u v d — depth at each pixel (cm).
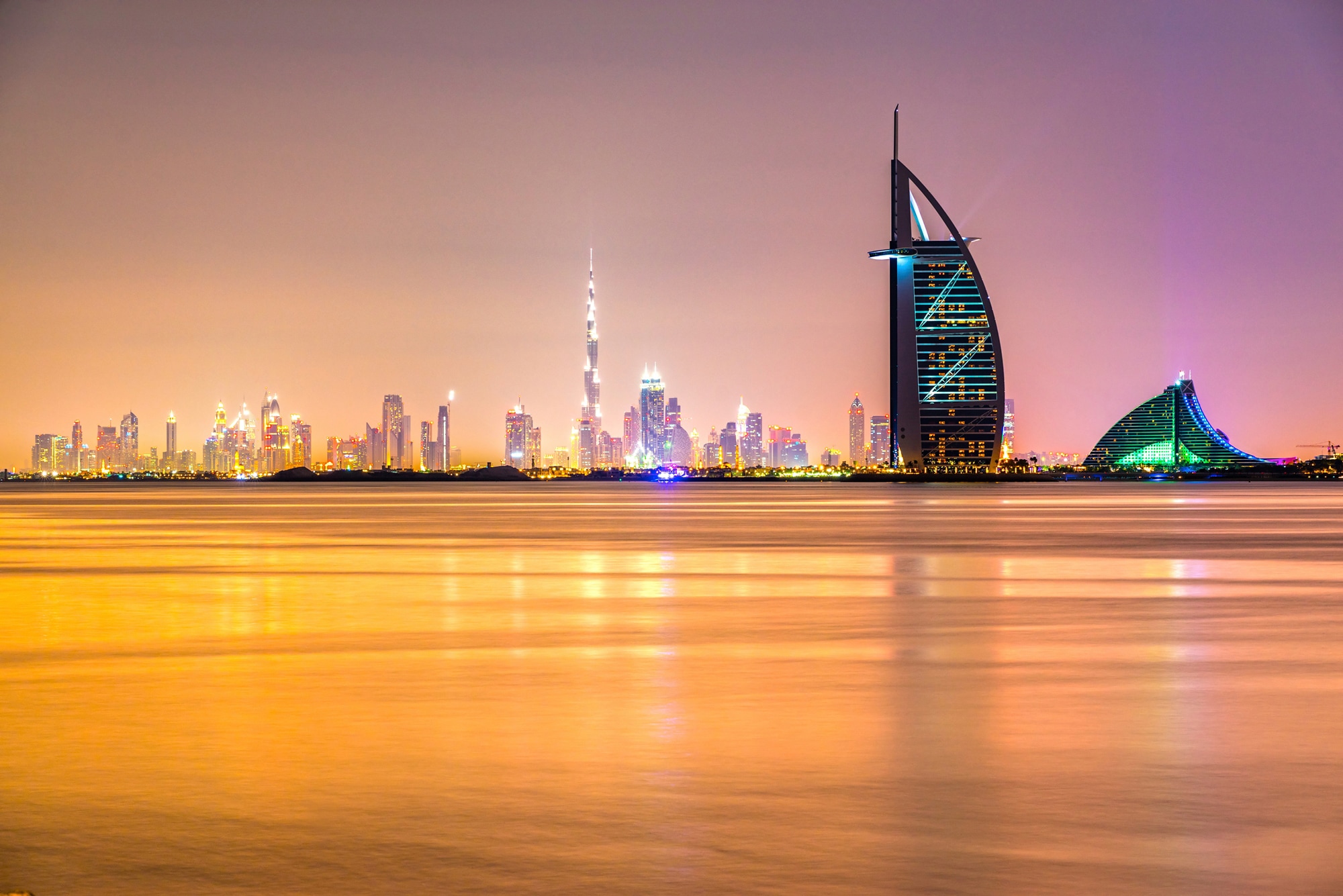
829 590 4878
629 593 4766
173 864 1448
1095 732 2128
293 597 4597
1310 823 1590
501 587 5019
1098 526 11131
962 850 1487
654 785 1773
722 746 2022
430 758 1944
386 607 4250
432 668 2870
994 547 7850
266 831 1566
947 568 5994
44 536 9419
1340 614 3981
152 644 3300
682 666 2881
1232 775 1828
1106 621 3791
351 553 7275
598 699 2456
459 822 1596
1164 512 14938
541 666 2902
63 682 2680
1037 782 1791
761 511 16075
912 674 2762
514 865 1436
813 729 2158
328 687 2608
